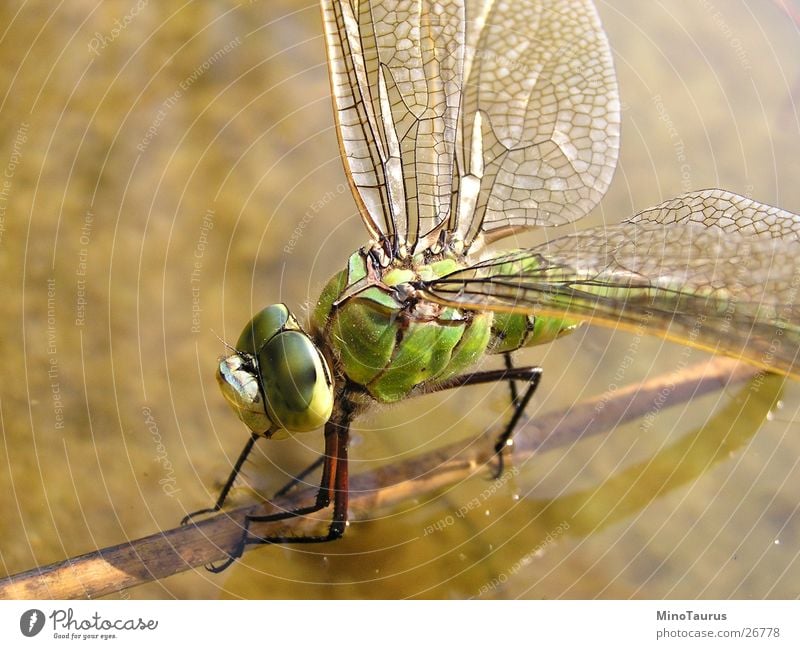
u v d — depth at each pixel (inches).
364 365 8.8
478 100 9.3
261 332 8.6
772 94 9.7
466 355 9.0
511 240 9.4
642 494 9.0
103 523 8.8
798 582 8.8
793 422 9.2
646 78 9.7
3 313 9.1
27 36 9.5
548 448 9.1
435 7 9.3
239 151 9.4
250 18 9.7
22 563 8.7
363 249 8.9
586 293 8.7
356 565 8.9
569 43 9.4
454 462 9.1
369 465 9.1
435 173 9.2
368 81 9.2
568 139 9.4
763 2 9.9
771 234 9.0
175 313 9.2
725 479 9.0
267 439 8.9
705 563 8.9
